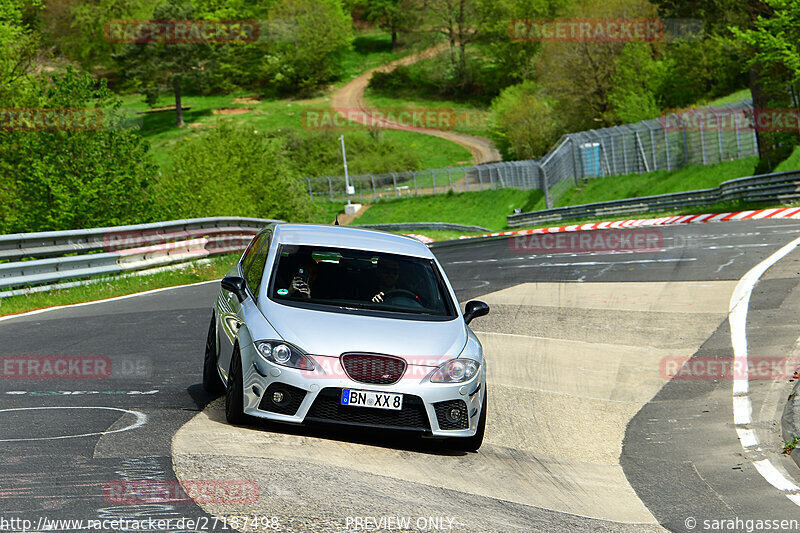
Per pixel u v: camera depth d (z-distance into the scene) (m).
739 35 84.44
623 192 128.50
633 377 23.70
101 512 10.48
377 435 16.22
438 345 15.65
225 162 101.00
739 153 110.19
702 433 18.66
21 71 83.06
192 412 16.50
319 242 18.06
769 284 35.34
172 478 12.14
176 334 26.67
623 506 13.78
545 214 120.75
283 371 14.73
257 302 16.22
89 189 61.62
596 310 33.22
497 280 43.59
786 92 90.50
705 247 49.94
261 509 11.12
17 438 13.75
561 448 17.50
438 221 175.50
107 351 23.03
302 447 14.58
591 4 190.62
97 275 41.56
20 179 64.19
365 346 15.05
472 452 16.33
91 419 15.43
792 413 18.69
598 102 193.12
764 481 15.18
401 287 17.23
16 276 35.62
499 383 22.69
